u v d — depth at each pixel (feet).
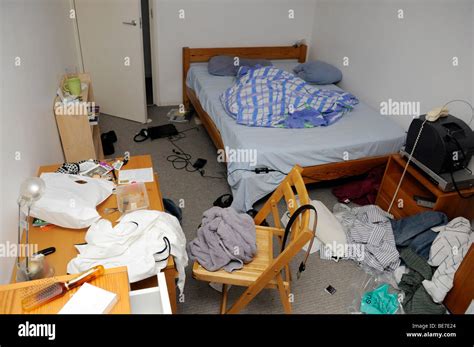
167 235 4.43
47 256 4.28
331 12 12.18
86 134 7.79
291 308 6.01
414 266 6.48
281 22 13.15
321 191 9.17
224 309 5.68
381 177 8.76
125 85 11.80
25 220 4.44
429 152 6.94
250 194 7.75
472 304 5.37
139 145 10.86
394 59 9.46
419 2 8.45
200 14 12.17
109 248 4.04
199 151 10.73
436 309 5.90
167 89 13.29
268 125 8.61
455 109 7.80
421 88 8.68
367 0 10.27
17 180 4.95
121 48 11.22
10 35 5.24
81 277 3.33
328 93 10.14
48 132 6.97
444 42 7.90
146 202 5.29
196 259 5.26
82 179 5.36
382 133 8.70
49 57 7.75
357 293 6.43
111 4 10.63
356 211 8.14
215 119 9.41
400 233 7.14
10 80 5.05
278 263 4.70
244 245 5.20
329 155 8.06
